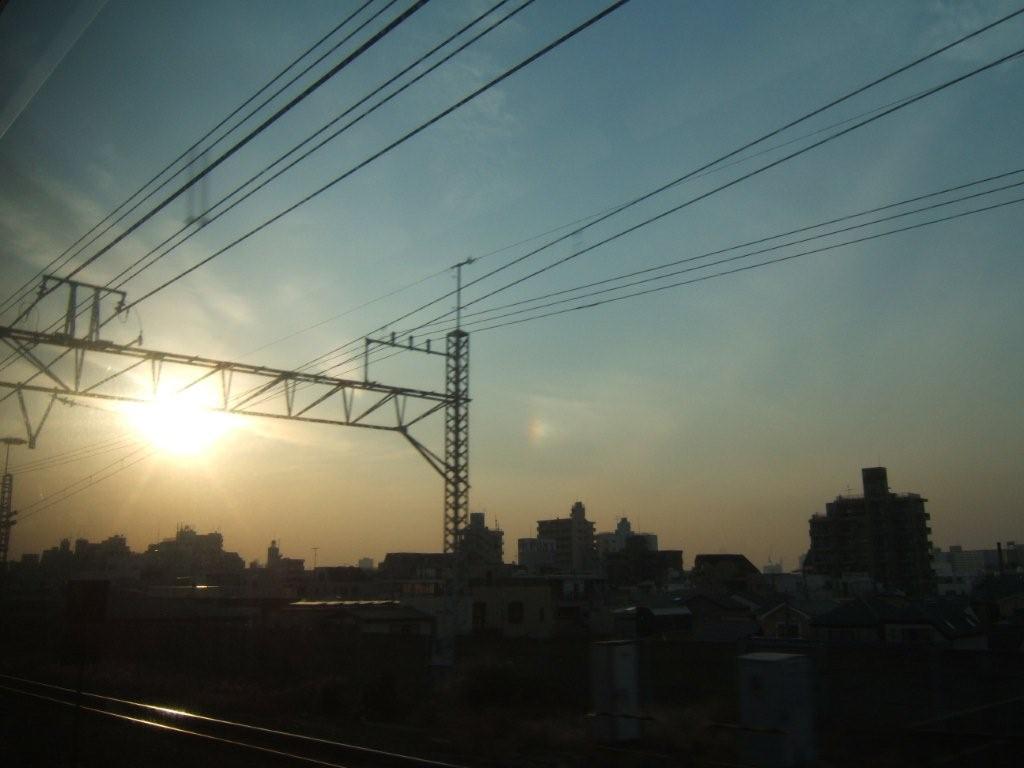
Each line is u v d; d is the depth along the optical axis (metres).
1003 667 14.94
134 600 50.50
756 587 87.44
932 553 92.12
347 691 24.34
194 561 149.50
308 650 30.89
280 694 25.03
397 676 25.56
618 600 69.88
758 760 12.88
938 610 40.75
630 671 16.08
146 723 16.83
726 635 51.53
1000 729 14.06
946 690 15.43
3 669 33.78
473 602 55.22
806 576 89.31
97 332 19.23
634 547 126.31
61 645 12.77
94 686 28.08
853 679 16.56
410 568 101.75
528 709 21.50
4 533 49.88
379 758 14.22
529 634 53.41
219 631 34.03
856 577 83.44
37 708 19.16
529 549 155.88
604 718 15.60
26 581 92.06
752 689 13.20
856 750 13.79
